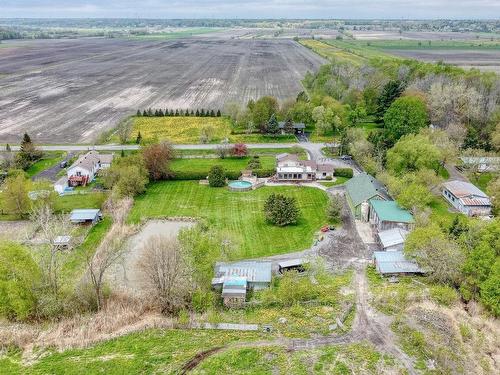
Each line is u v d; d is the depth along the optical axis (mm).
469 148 107125
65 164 109375
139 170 95875
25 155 108625
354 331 52750
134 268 66688
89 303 58875
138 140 127500
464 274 60250
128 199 88625
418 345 50156
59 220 80125
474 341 50875
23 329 54281
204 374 46781
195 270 60250
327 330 53094
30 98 189500
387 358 48281
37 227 78000
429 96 131500
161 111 157500
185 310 57781
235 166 109875
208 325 54844
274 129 132500
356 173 105250
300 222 82000
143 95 195750
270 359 48625
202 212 86000
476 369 46906
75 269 65750
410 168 95938
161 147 104250
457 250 61562
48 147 123812
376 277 64250
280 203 80438
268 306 58594
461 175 101875
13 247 57656
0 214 84125
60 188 93688
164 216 83688
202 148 123562
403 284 62000
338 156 117562
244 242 75000
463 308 57281
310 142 130000
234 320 55812
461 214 79625
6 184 86312
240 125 141750
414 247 64438
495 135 110938
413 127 114938
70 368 48062
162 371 47438
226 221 82375
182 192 95750
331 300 58750
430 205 87438
